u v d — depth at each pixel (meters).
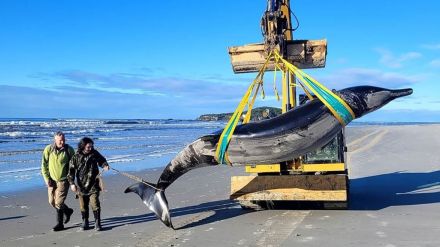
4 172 17.06
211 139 7.41
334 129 7.15
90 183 7.75
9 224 8.51
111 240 7.11
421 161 16.33
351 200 9.74
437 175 12.99
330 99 7.09
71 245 6.88
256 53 9.13
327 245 6.35
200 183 13.41
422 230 6.98
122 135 46.81
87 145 7.73
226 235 7.15
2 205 10.59
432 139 26.25
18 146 30.41
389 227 7.22
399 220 7.69
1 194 12.20
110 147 29.78
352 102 7.09
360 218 7.92
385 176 13.27
